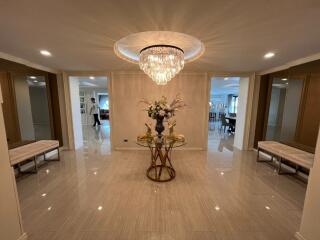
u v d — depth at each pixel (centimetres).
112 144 461
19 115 345
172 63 252
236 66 369
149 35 218
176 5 136
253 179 292
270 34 191
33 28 177
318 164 148
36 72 376
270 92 413
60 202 223
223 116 758
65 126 456
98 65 368
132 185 269
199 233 173
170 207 214
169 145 303
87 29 180
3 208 144
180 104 438
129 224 185
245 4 133
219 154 429
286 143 356
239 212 205
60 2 130
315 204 150
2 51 261
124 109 449
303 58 294
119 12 147
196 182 280
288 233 174
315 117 286
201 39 207
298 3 130
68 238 166
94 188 259
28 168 330
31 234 170
